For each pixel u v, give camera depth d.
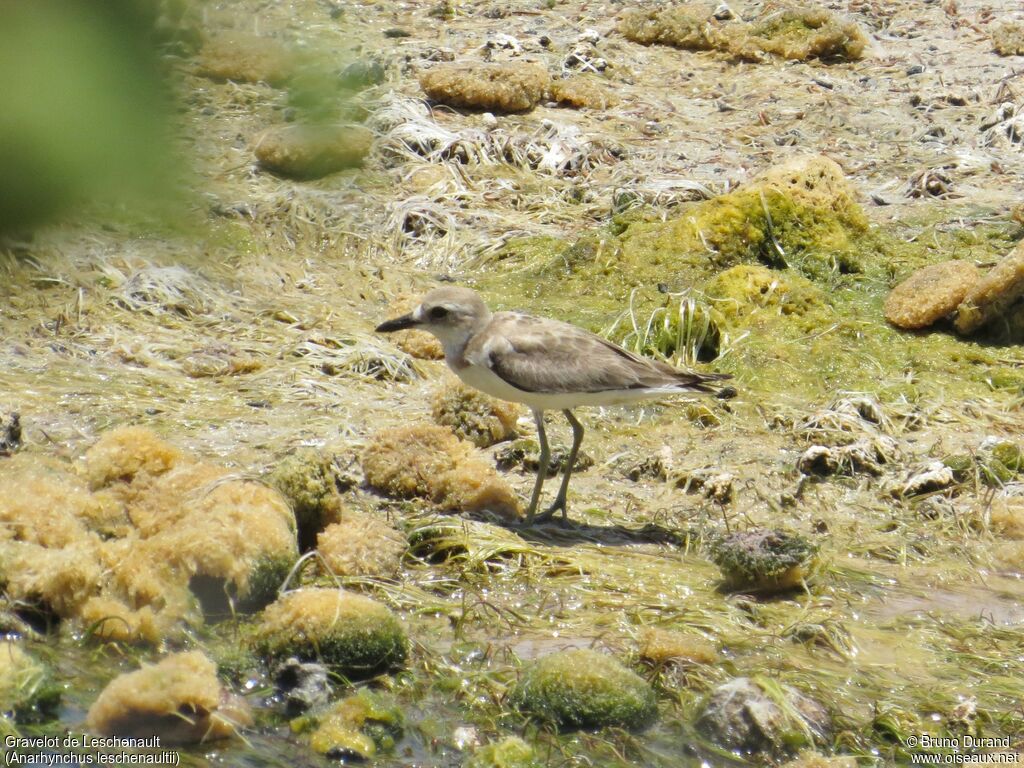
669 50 23.69
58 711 8.02
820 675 8.92
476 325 11.45
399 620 9.07
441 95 20.38
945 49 23.94
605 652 9.03
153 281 15.23
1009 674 9.12
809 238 16.64
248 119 17.66
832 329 15.20
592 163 19.27
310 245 16.75
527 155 19.31
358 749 7.79
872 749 8.13
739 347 14.80
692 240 16.47
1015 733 8.37
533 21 24.44
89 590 8.90
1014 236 17.30
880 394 14.12
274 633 8.61
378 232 17.22
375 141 18.86
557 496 11.77
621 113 20.92
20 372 13.39
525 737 8.06
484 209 17.97
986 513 11.69
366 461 11.62
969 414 13.90
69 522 9.42
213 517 9.36
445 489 11.44
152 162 2.85
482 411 12.85
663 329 14.88
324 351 14.57
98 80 2.75
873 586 10.48
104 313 14.73
